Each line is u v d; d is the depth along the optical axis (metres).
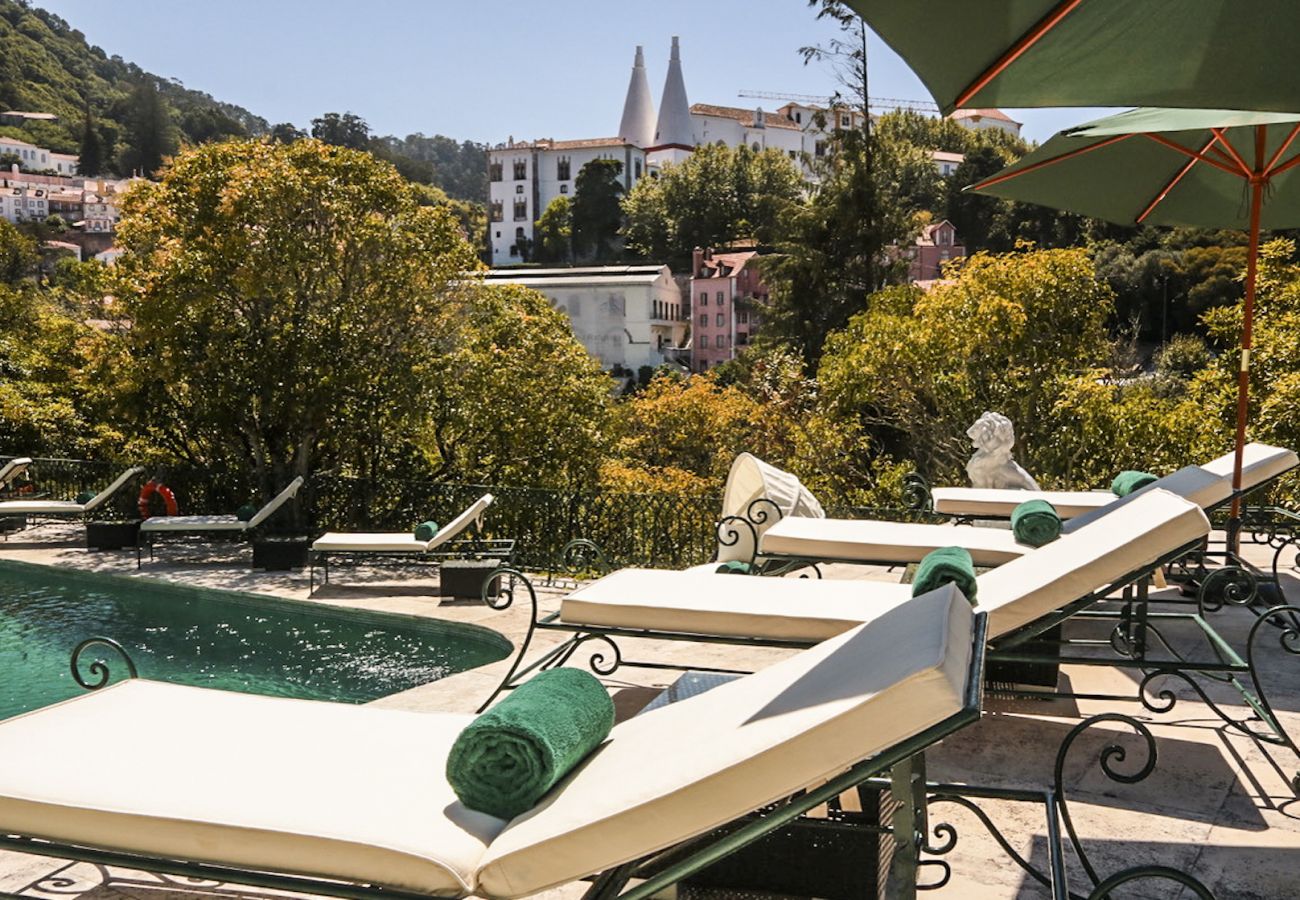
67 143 148.50
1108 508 5.10
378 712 2.63
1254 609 5.73
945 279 15.99
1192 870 2.75
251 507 9.98
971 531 5.28
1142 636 4.15
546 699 2.16
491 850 1.82
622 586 4.09
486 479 17.03
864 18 2.73
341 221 13.22
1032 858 2.85
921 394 15.78
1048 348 14.23
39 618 8.10
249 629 7.60
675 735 2.14
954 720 1.62
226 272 12.70
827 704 1.76
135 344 13.30
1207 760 3.59
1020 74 2.94
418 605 7.71
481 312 15.53
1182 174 6.41
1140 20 2.62
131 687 2.77
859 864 2.12
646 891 1.81
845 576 7.15
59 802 2.00
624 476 19.53
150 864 1.96
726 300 76.25
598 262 102.44
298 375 12.63
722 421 22.75
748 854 2.18
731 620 3.68
